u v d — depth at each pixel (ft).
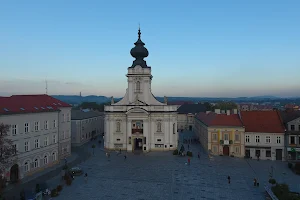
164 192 157.89
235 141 250.16
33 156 194.59
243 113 262.67
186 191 159.63
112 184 172.76
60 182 175.42
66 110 250.98
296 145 233.14
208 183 174.70
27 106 195.72
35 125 197.88
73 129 321.11
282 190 144.15
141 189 163.22
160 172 201.67
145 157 255.91
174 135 291.99
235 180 180.86
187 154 259.39
